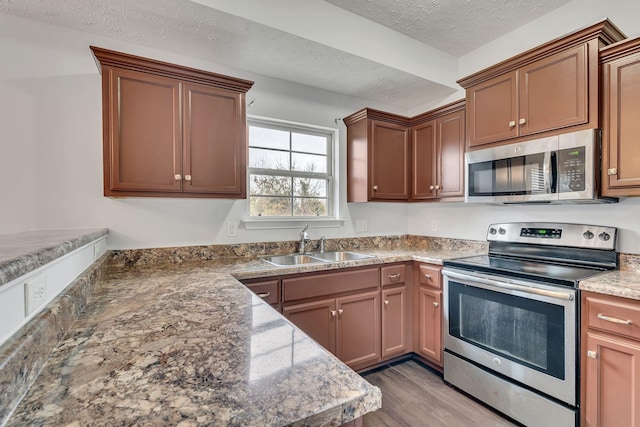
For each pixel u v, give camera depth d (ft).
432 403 6.34
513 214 7.72
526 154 6.21
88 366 2.19
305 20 6.29
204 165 6.11
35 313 2.38
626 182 5.09
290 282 6.34
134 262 6.42
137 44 6.47
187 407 1.71
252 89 7.91
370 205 9.82
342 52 6.86
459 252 8.70
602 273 5.55
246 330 2.89
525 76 6.32
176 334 2.79
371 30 7.24
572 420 4.94
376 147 8.63
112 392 1.86
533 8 6.89
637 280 5.00
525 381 5.56
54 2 5.13
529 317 5.53
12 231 5.42
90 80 6.03
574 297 4.95
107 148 5.30
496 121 6.83
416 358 8.13
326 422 1.70
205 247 7.21
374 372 7.56
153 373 2.09
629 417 4.43
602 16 6.29
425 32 7.73
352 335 7.18
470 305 6.57
